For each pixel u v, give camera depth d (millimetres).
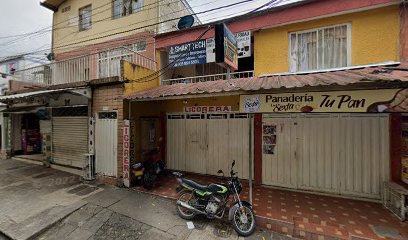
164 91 6328
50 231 4422
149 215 4910
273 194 6043
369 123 5617
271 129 6715
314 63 6457
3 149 11180
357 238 3898
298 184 6344
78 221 4723
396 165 5336
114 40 10180
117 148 6812
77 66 8391
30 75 10320
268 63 6922
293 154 6418
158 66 8680
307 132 6266
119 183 6703
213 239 4031
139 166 6688
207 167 7855
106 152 7125
